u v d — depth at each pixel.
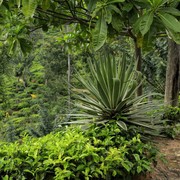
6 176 1.80
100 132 2.62
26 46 2.70
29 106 12.70
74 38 3.73
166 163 2.73
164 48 7.71
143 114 3.07
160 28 2.01
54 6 2.76
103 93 2.85
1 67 9.70
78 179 1.96
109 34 2.45
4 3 2.13
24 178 1.83
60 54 12.12
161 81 8.06
